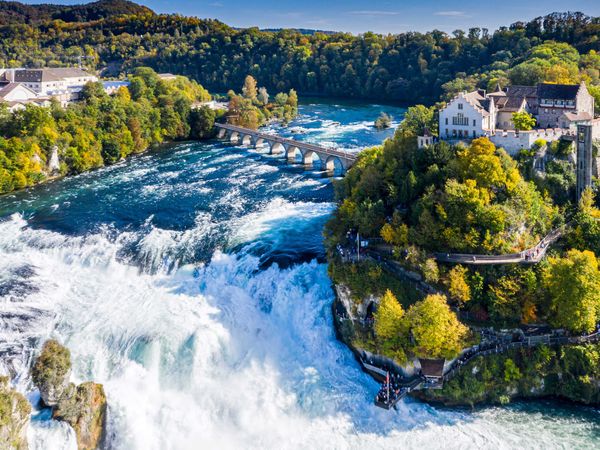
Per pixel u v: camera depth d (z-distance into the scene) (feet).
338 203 463.42
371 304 354.74
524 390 317.42
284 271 405.39
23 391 318.86
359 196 415.23
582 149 385.29
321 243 440.86
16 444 263.90
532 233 359.66
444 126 444.96
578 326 317.01
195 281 411.34
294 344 364.58
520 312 328.49
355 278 359.25
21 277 425.69
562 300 320.29
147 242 465.06
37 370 287.28
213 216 520.42
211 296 393.09
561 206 385.91
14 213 563.89
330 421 311.47
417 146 440.04
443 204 359.25
